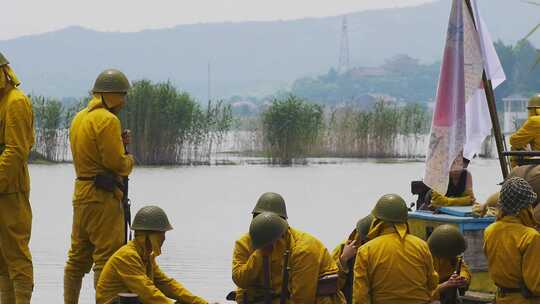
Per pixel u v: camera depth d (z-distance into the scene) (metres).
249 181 43.34
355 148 57.56
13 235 10.08
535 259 8.27
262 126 57.53
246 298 9.20
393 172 50.16
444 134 11.30
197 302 9.56
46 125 54.47
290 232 9.17
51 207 30.66
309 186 41.03
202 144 54.31
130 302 8.78
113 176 10.29
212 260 18.77
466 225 10.51
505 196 8.43
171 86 52.00
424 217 10.91
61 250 20.00
